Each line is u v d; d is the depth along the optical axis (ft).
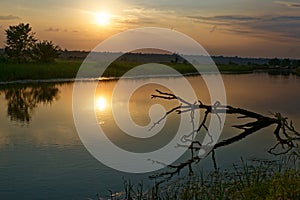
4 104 83.05
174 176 28.37
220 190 18.08
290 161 21.17
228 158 33.53
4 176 32.37
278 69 344.49
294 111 70.54
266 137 42.75
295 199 13.46
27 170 34.01
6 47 199.21
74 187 29.78
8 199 27.58
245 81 166.09
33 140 46.65
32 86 125.80
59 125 56.85
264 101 86.74
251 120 53.67
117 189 28.73
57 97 95.55
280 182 14.29
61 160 37.19
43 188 29.50
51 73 153.28
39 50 199.62
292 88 126.93
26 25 198.59
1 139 47.19
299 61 354.95
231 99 90.43
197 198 18.84
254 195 15.14
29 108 76.64
